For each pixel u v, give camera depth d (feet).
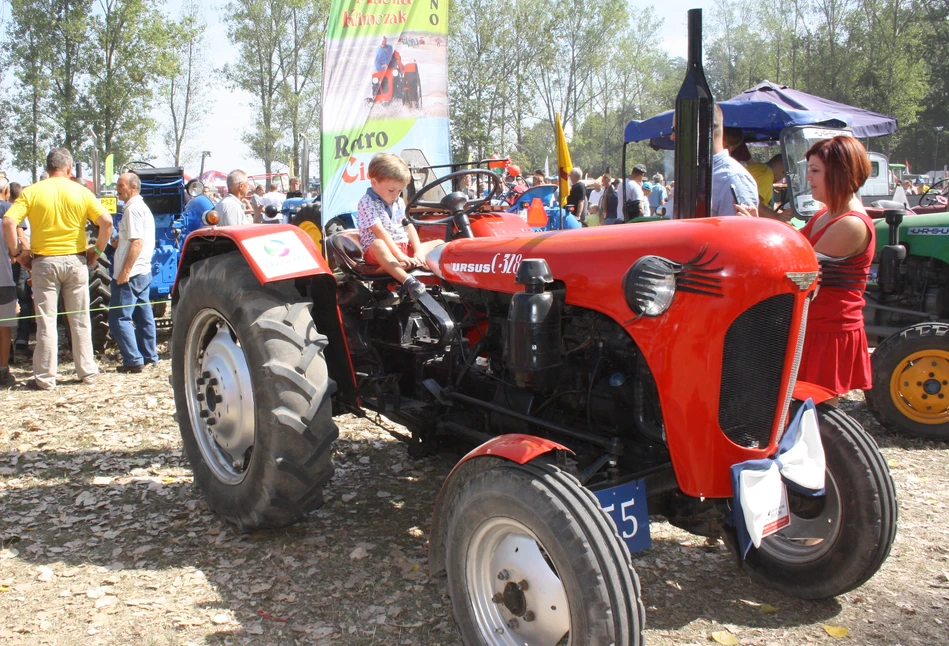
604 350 8.85
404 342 11.91
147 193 29.96
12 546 11.34
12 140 108.78
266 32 145.07
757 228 7.84
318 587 10.10
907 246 18.22
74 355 21.74
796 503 9.88
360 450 15.48
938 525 12.03
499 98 133.80
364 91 26.35
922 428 16.37
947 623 9.29
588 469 8.55
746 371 7.87
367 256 12.03
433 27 26.61
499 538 8.07
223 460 12.14
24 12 103.35
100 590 9.98
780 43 148.97
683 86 10.03
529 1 130.41
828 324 11.16
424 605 9.68
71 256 21.08
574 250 8.91
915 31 142.82
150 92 112.16
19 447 16.02
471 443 11.16
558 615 7.52
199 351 12.68
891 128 29.14
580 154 177.17
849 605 9.75
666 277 7.65
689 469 8.03
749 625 9.32
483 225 12.26
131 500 13.09
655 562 10.90
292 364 10.57
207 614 9.43
